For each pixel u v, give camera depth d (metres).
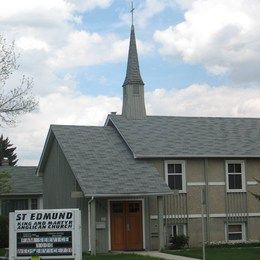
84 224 27.00
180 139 31.11
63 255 18.48
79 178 26.55
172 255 24.03
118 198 27.59
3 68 27.56
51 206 32.75
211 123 33.81
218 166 30.66
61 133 30.36
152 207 28.30
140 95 33.25
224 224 30.22
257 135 33.25
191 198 29.77
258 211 31.03
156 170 28.44
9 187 30.28
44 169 34.56
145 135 30.86
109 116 32.59
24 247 18.62
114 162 28.47
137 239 27.72
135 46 33.91
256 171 31.41
